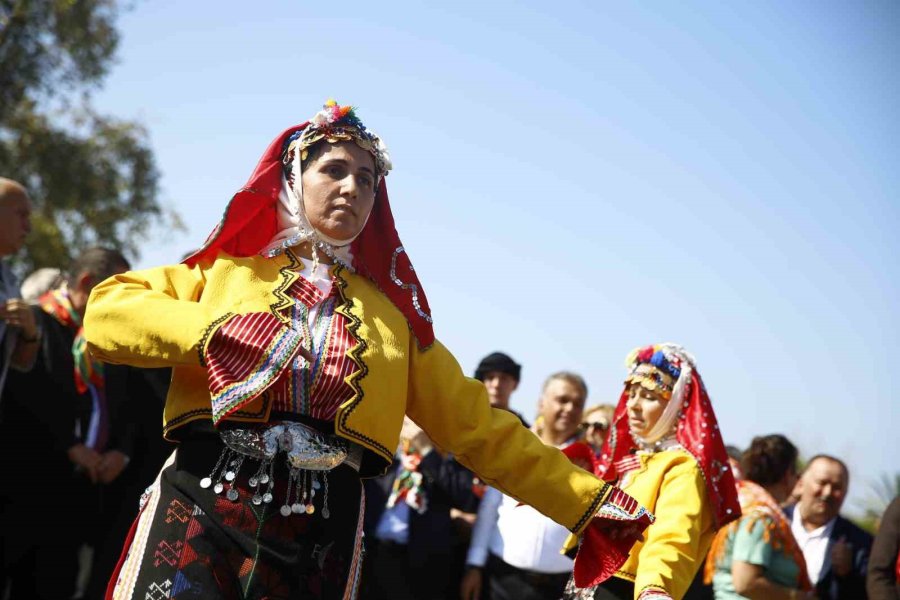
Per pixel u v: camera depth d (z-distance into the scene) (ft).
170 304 8.70
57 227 56.70
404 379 9.43
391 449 9.21
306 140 9.69
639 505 9.97
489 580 18.61
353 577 9.04
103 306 8.76
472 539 19.04
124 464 18.65
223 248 9.52
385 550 19.85
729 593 19.16
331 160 9.63
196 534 8.48
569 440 20.27
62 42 55.98
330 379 8.90
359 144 9.75
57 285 20.54
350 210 9.62
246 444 8.59
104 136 59.52
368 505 20.15
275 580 8.52
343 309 9.41
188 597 8.29
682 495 13.15
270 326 8.58
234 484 8.59
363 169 9.75
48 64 56.08
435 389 9.78
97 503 19.03
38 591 18.33
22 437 18.28
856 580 21.34
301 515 8.71
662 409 14.02
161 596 8.31
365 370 9.05
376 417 9.04
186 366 8.88
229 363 8.44
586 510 9.91
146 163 60.29
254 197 9.53
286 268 9.54
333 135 9.66
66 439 18.38
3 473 18.13
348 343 9.16
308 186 9.66
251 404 8.58
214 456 8.71
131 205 60.03
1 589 18.21
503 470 9.91
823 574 21.34
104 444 18.98
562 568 18.15
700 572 20.02
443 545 19.57
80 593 20.88
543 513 10.03
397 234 10.10
